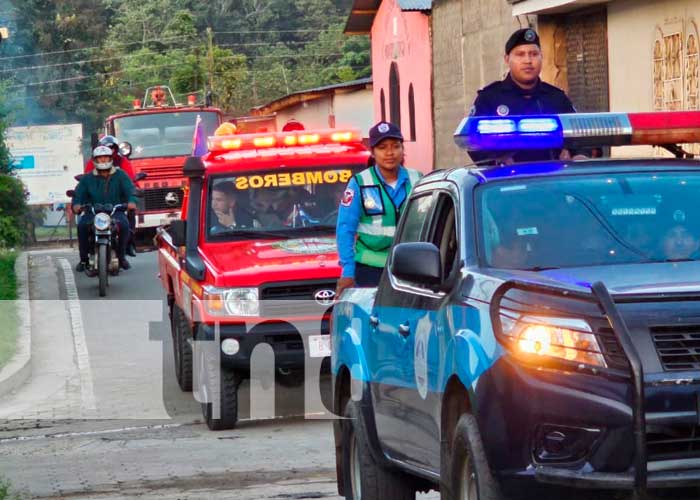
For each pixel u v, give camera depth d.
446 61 36.81
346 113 56.53
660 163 8.67
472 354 7.17
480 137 8.61
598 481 6.65
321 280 14.61
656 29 21.73
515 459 6.84
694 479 6.62
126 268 26.95
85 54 85.88
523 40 10.45
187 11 115.75
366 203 12.47
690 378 6.71
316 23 122.56
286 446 13.44
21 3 84.44
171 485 11.70
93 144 33.50
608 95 24.11
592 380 6.75
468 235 8.13
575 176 8.48
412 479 9.67
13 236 32.81
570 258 7.91
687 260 7.84
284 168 16.28
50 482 11.97
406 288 8.85
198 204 15.98
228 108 102.62
